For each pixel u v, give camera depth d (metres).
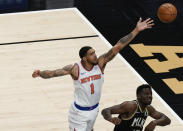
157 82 21.19
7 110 18.70
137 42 24.31
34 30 25.17
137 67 22.19
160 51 23.50
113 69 21.69
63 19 26.47
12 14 26.92
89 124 15.41
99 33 25.03
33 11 27.33
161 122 14.41
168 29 25.70
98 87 14.86
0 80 20.64
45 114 18.55
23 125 17.89
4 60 22.14
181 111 19.38
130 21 26.47
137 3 28.17
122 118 14.27
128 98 19.61
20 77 20.88
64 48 23.34
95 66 14.71
